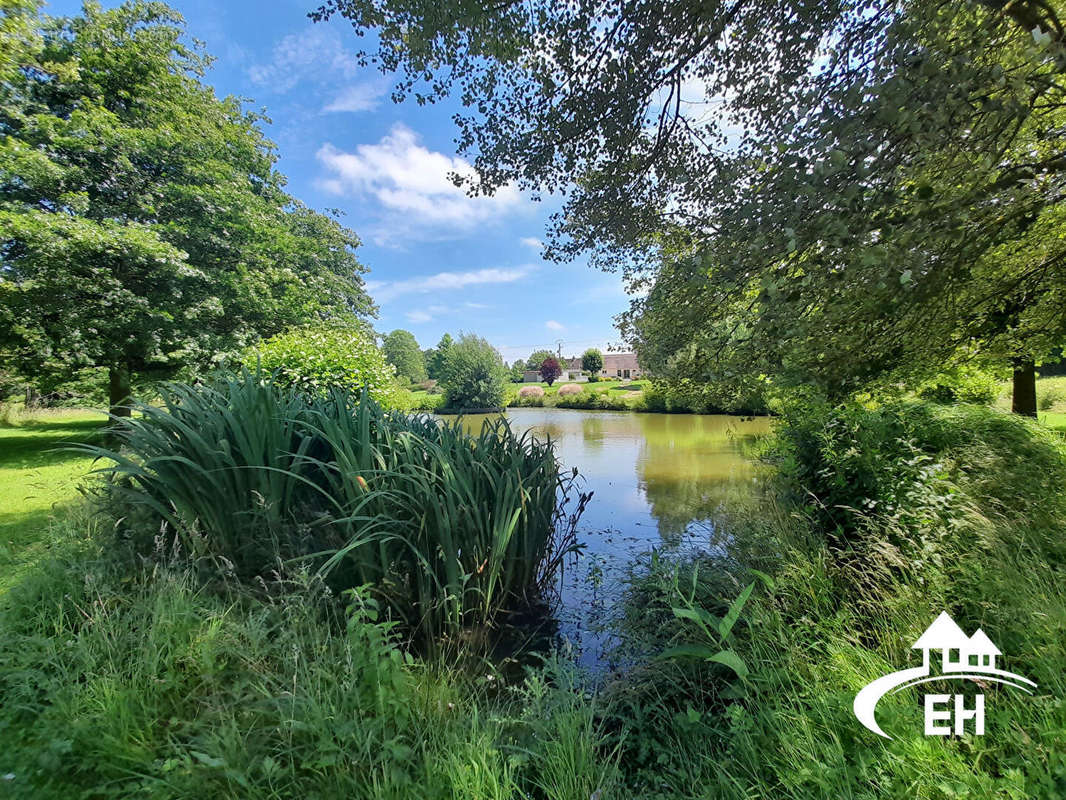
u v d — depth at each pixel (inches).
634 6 106.8
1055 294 132.6
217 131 425.7
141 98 378.0
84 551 100.3
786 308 81.6
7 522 151.4
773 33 103.7
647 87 122.3
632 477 284.4
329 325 455.5
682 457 350.3
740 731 60.7
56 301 298.8
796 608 90.4
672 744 68.0
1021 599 69.5
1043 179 88.0
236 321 403.9
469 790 51.2
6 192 314.0
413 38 111.7
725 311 119.6
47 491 185.9
